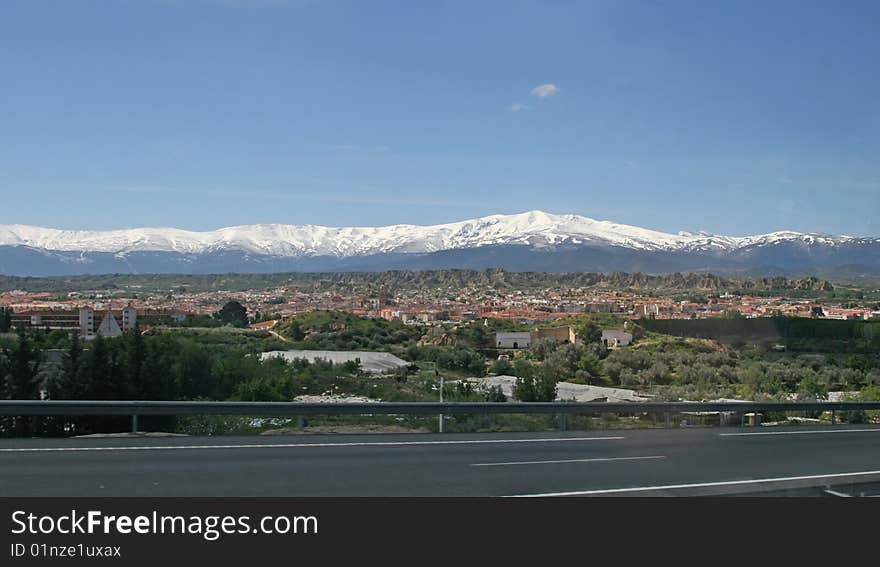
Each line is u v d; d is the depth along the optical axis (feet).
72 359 89.56
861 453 53.21
